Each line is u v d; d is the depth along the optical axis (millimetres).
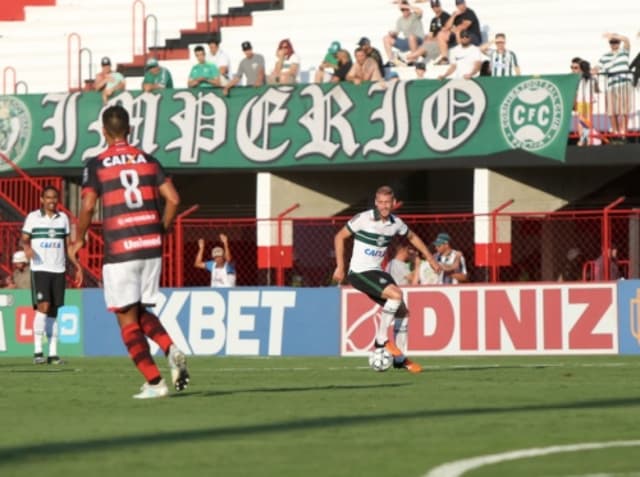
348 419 20953
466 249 53438
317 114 54500
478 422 20438
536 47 62500
